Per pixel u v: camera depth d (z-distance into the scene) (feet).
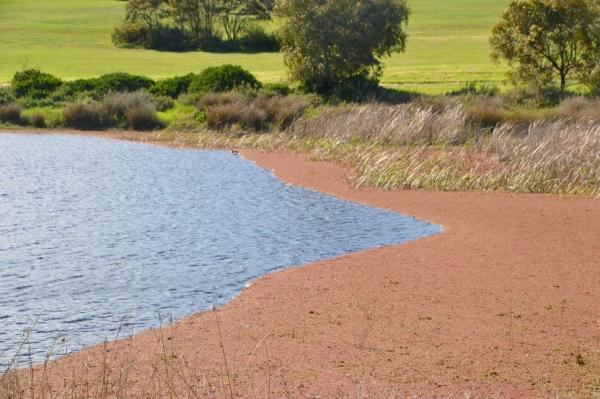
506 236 40.22
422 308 28.04
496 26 124.06
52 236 41.24
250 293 30.63
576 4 115.03
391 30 136.26
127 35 235.61
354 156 68.44
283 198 52.95
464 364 22.27
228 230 42.83
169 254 37.50
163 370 21.80
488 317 26.86
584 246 37.55
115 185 58.03
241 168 66.95
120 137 93.56
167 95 123.24
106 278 33.42
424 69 159.22
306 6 132.57
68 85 128.36
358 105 104.63
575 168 56.75
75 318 28.17
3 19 275.18
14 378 20.80
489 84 134.21
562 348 23.59
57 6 320.29
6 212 47.57
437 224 44.21
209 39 232.53
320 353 23.29
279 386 20.54
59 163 70.13
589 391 20.26
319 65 129.80
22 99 120.78
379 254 36.91
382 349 23.65
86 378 21.03
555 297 29.25
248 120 95.09
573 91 120.37
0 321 27.86
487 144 70.95
